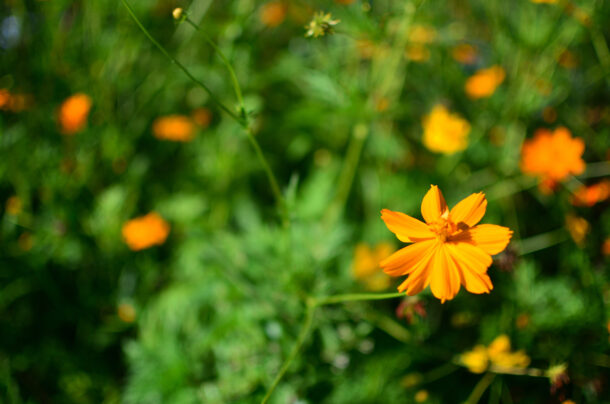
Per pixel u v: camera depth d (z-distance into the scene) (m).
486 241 0.89
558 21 1.19
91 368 1.13
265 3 1.29
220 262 1.10
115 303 1.17
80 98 1.16
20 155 1.18
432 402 1.05
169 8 1.32
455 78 1.26
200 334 1.09
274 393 1.04
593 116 1.21
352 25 1.13
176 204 1.23
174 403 1.04
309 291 1.07
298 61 1.27
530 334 1.06
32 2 1.26
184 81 1.27
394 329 1.07
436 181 1.22
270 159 1.27
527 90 1.18
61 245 1.17
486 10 1.20
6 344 1.13
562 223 1.14
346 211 1.22
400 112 1.19
